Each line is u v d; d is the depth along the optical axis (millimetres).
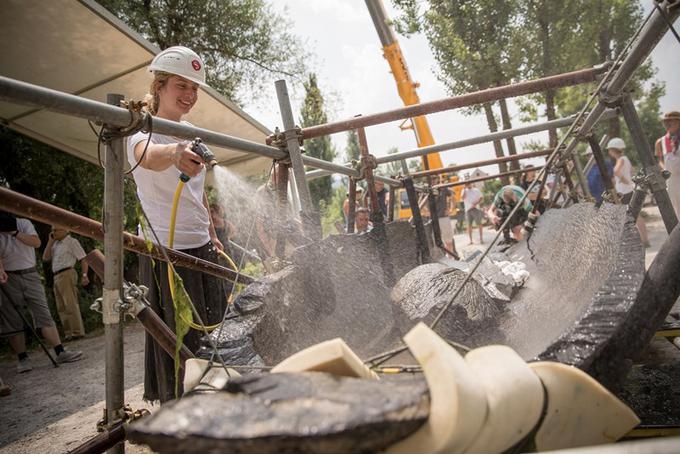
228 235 5238
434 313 1858
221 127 7129
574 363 1082
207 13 14125
